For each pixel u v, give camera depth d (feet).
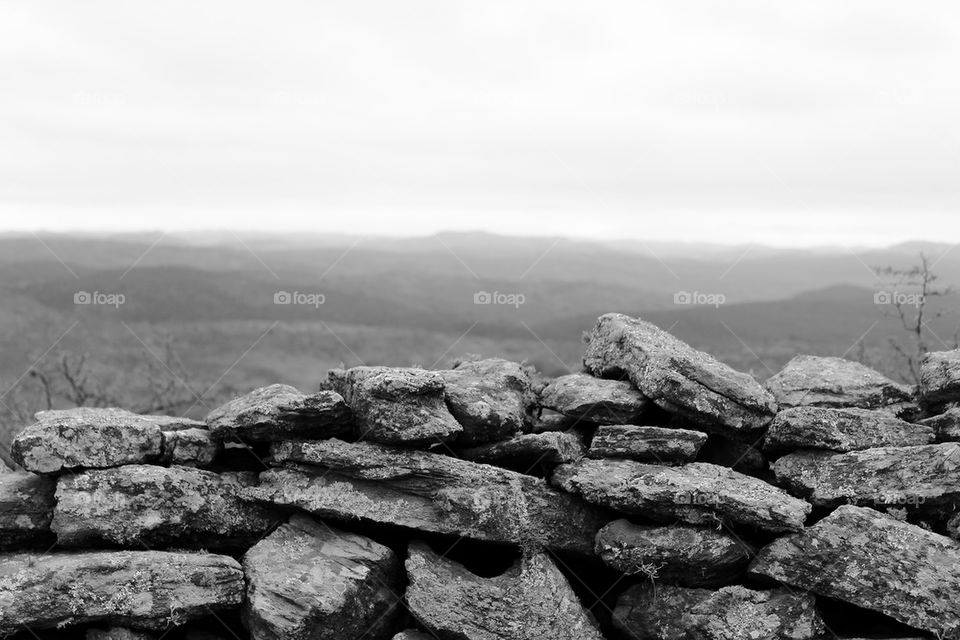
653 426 38.63
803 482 36.65
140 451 36.99
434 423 36.17
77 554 34.58
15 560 34.09
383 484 36.73
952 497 34.30
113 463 36.42
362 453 36.45
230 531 36.96
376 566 35.91
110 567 33.58
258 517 37.50
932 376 39.40
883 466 35.55
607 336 42.14
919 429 37.60
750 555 35.12
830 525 34.22
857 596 33.32
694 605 34.63
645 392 38.34
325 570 35.19
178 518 35.91
